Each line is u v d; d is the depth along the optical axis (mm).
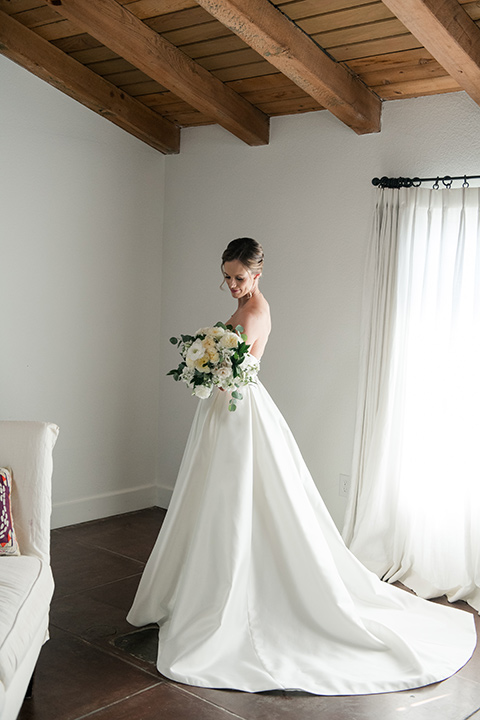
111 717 2385
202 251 4852
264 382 4512
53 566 3842
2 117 4055
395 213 3805
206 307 4844
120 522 4707
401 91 3807
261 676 2613
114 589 3539
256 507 2965
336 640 2855
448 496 3547
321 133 4227
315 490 3205
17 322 4207
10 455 2705
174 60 3805
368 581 3215
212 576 2781
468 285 3564
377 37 3342
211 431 3029
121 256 4805
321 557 2895
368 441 3891
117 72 4277
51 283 4375
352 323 4090
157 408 5125
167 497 5082
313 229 4262
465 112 3666
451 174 3719
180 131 4957
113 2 3459
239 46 3701
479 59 3115
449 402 3566
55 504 4496
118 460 4891
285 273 4402
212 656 2678
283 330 4410
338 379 4156
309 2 3143
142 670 2721
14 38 3920
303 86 3572
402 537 3779
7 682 1935
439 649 2930
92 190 4578
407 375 3773
